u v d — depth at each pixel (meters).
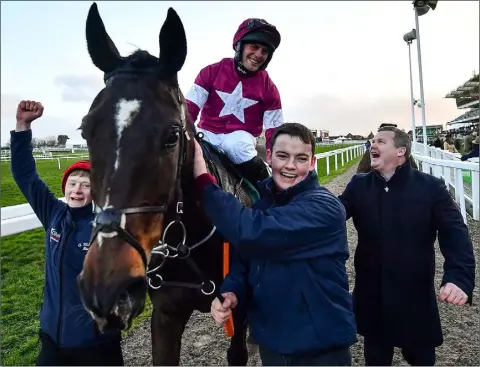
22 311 3.88
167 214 1.84
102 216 1.51
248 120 2.72
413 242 2.32
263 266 1.79
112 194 1.52
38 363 2.11
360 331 2.49
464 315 3.74
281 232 1.67
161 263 2.02
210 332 3.65
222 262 2.29
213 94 2.68
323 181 12.00
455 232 2.25
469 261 2.18
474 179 6.37
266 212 1.76
